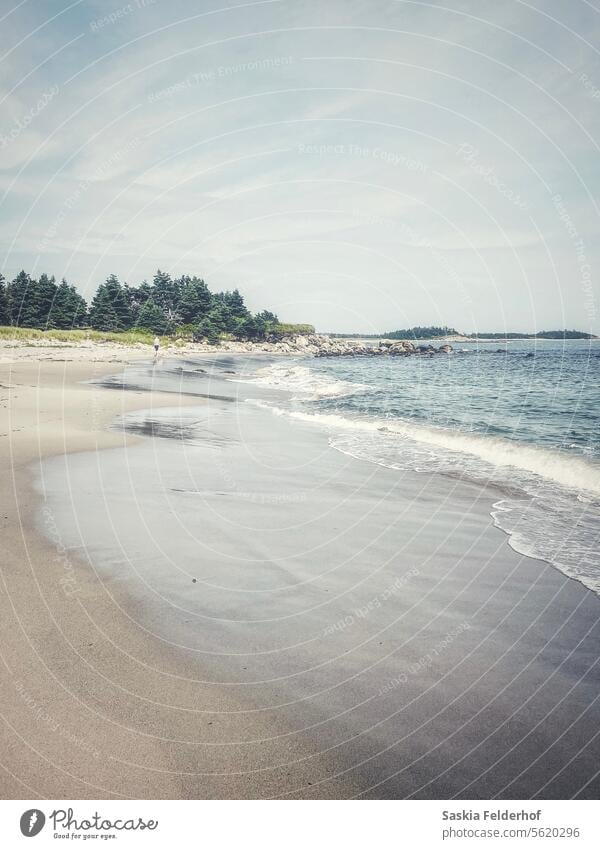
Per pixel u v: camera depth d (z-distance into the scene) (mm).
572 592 5383
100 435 12945
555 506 8219
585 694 3850
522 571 5898
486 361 57781
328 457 11633
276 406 21312
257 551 6410
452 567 6020
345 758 3303
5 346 47062
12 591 5145
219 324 87750
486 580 5688
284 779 3170
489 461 11406
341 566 6035
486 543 6730
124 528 6934
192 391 25641
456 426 16562
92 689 3818
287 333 96875
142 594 5227
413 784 3139
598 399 24797
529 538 6887
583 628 4707
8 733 3400
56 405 17797
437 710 3703
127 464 10203
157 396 22219
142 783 3131
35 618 4699
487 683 3988
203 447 12258
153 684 3902
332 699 3807
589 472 10148
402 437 14227
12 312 66312
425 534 7051
